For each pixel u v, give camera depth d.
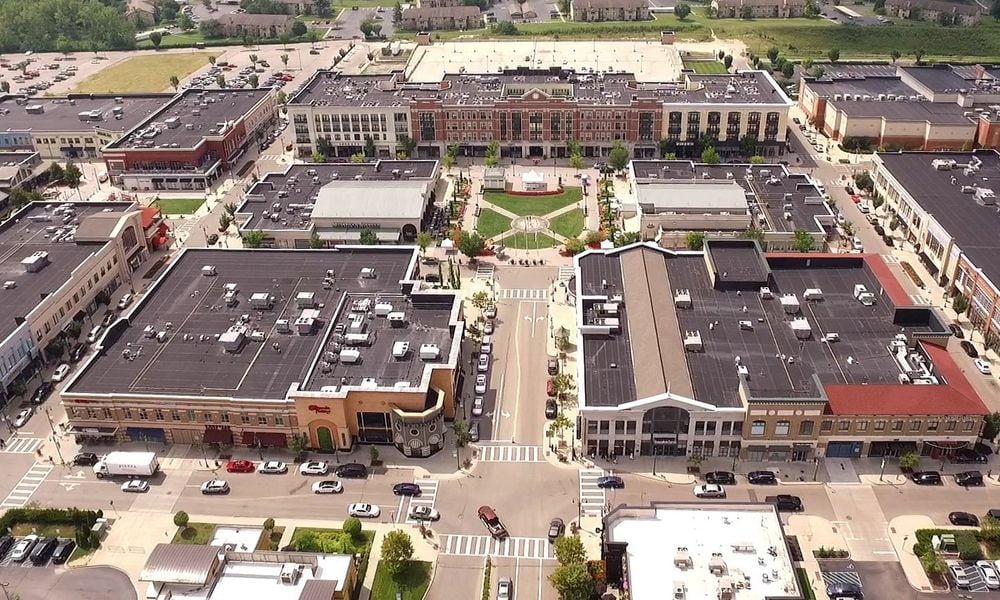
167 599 119.62
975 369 180.00
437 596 128.88
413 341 171.25
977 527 138.38
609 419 151.50
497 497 147.88
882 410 147.00
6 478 155.00
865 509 142.75
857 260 192.12
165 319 181.25
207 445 161.88
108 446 162.50
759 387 153.62
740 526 125.44
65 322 195.62
